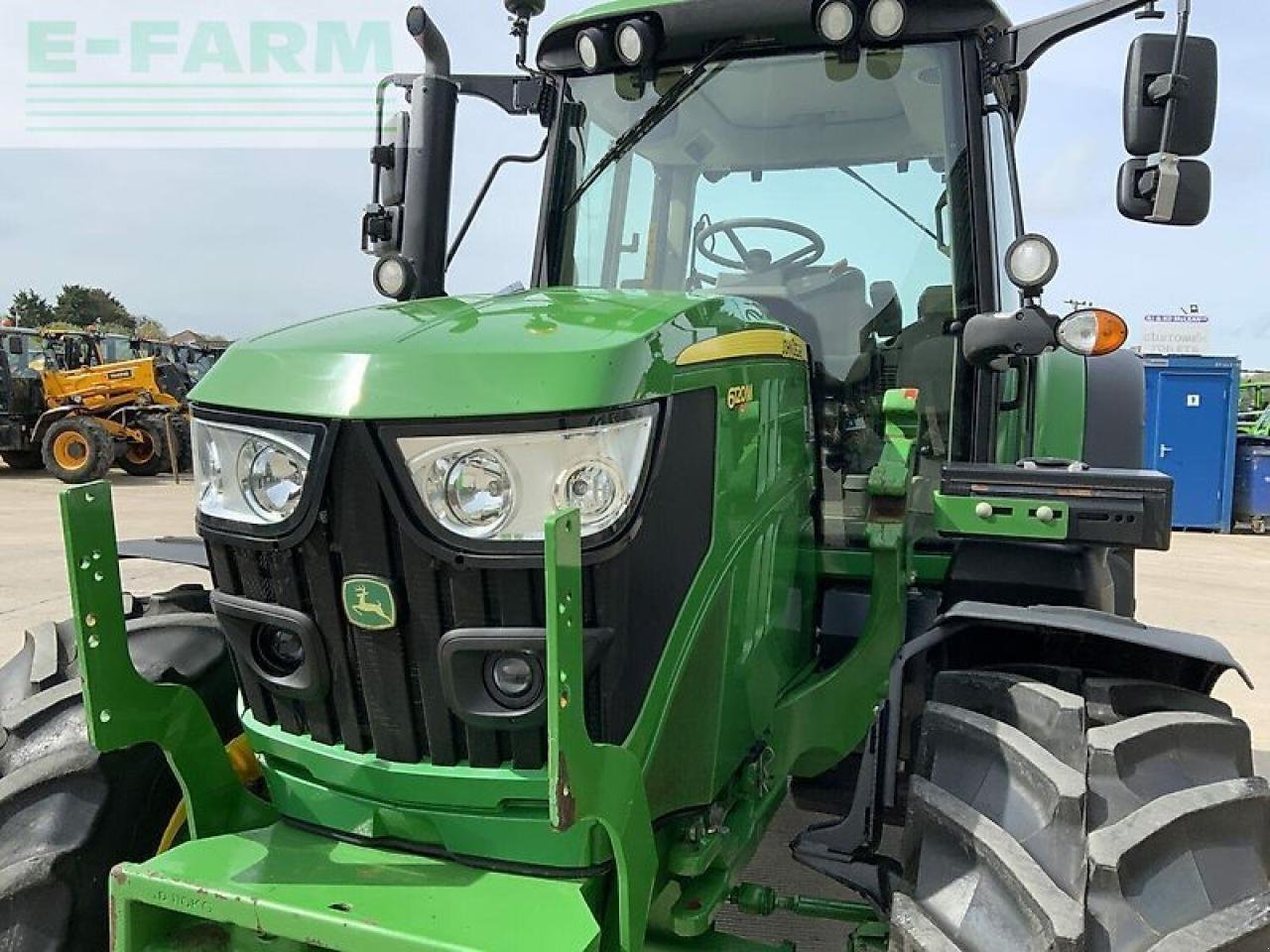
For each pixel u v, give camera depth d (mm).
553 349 1584
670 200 3035
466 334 1670
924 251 2789
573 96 3006
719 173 2979
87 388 15445
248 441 1664
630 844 1592
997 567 2352
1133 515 2156
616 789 1554
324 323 1852
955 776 1734
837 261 2867
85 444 14211
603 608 1610
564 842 1638
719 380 1857
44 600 6492
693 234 3025
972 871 1601
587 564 1579
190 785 1863
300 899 1577
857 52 2703
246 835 1785
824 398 2812
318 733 1761
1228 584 8242
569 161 3039
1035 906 1484
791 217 2918
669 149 2984
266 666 1783
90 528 1680
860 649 2311
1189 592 7812
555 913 1563
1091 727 1735
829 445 2768
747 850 2029
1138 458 4188
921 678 2068
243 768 2098
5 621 5898
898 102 2752
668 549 1728
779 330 2178
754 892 2008
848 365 2830
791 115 2846
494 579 1568
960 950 1520
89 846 1873
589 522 1562
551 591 1374
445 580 1594
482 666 1608
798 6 2619
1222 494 12281
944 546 2639
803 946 2818
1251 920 1512
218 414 1704
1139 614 6898
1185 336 22156
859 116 2801
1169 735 1709
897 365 2799
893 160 2818
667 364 1700
